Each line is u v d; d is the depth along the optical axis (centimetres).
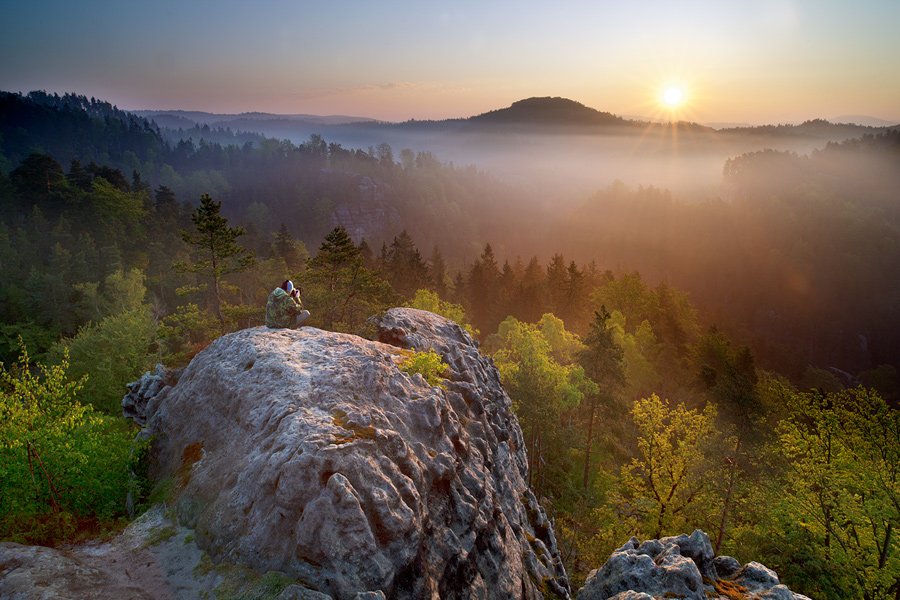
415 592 1033
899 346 15088
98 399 3853
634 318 8325
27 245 9425
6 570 960
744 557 2673
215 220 3759
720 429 3158
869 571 2389
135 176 16100
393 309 2598
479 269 9662
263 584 948
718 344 7231
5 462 1230
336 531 973
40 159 11994
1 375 1499
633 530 2981
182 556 1083
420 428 1380
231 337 1722
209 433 1416
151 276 9519
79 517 1303
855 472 2658
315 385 1340
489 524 1411
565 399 4206
